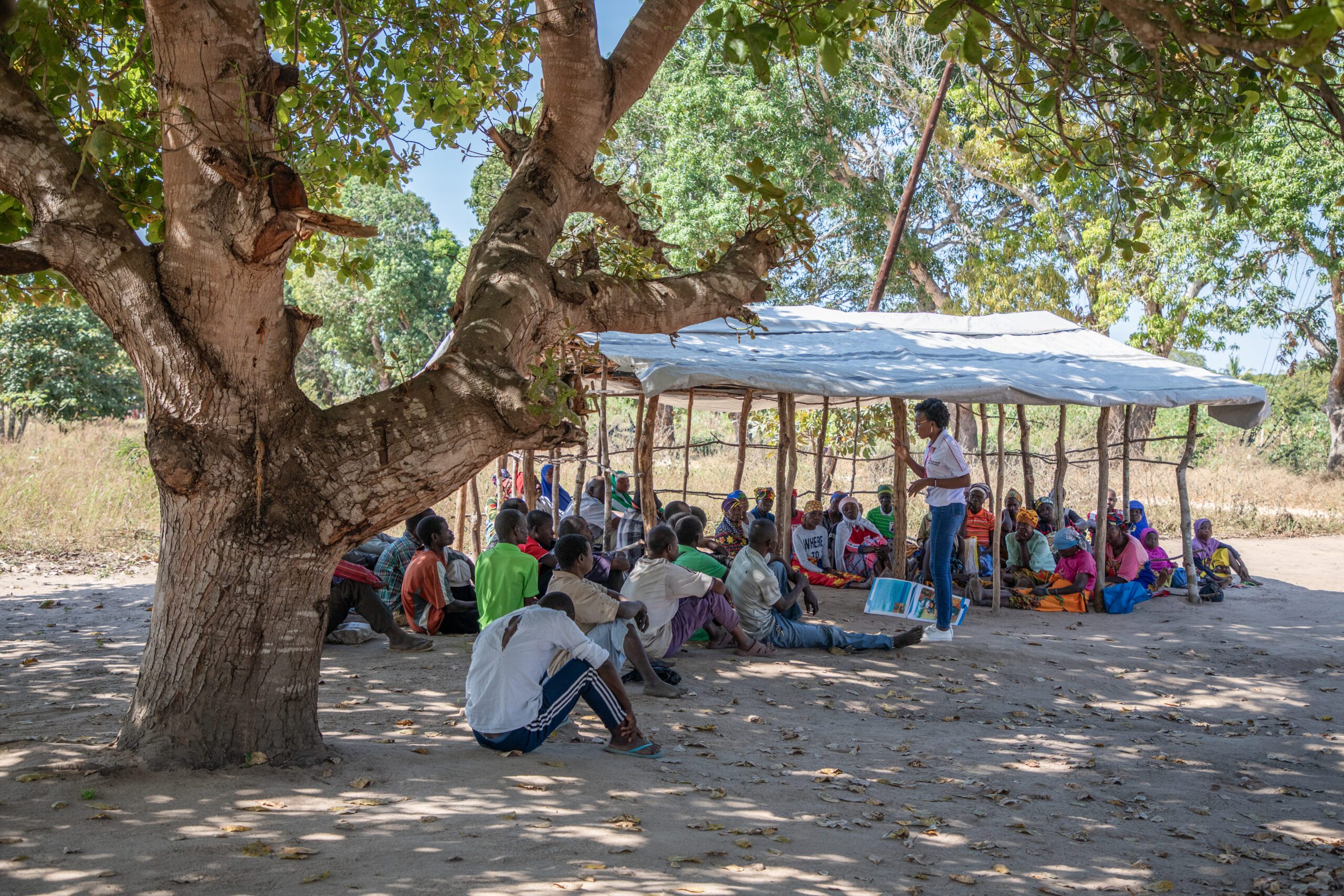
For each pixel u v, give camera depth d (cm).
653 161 2812
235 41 412
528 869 378
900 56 2544
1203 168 2258
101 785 432
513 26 797
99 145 417
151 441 443
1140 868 446
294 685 479
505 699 525
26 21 414
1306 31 326
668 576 750
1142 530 1258
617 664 680
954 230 3145
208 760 457
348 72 642
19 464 1697
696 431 3116
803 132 2433
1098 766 603
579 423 498
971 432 2612
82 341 2838
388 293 4100
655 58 619
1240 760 630
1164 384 1141
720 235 2405
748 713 664
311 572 470
